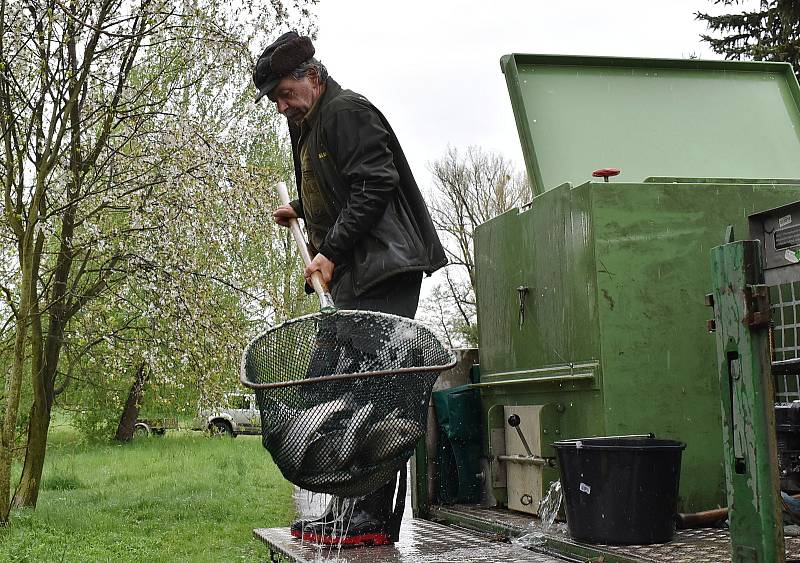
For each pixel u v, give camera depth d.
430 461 4.50
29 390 17.09
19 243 9.07
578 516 3.15
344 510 3.43
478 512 4.14
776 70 4.96
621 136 4.56
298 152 3.81
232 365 11.58
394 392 2.74
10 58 9.12
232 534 8.67
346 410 2.71
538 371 3.94
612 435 3.41
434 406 4.55
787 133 4.77
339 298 3.49
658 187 3.59
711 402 3.53
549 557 3.03
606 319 3.48
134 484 13.64
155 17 10.11
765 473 2.04
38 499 11.45
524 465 4.00
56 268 10.41
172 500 11.23
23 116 9.75
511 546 3.34
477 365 4.75
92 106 10.35
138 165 10.66
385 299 3.43
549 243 3.89
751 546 2.06
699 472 3.48
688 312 3.55
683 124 4.67
